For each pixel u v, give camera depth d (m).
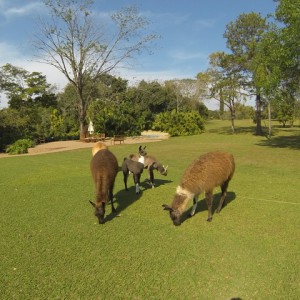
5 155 23.20
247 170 12.99
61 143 32.94
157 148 23.55
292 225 6.61
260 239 5.93
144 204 8.30
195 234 6.23
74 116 46.22
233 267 4.95
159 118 47.41
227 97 38.41
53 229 6.66
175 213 6.46
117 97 43.72
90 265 5.11
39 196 9.33
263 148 21.81
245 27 36.16
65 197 9.14
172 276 4.74
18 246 5.85
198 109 63.78
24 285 4.59
